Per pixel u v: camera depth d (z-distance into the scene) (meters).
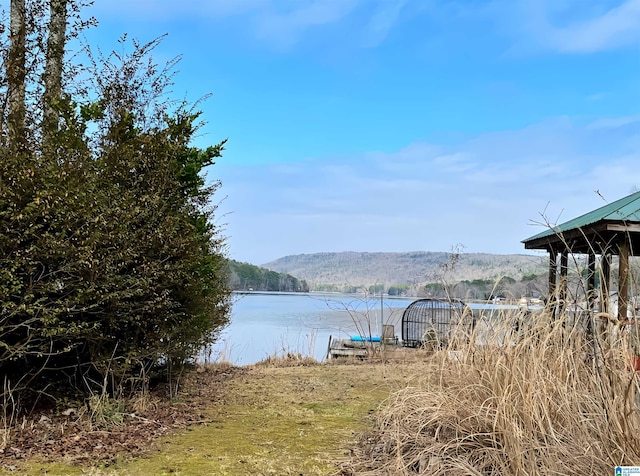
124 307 4.52
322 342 11.58
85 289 4.03
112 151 4.83
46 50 5.15
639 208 4.92
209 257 5.94
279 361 9.32
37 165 3.86
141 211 4.65
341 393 6.02
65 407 4.59
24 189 3.74
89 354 4.85
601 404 2.66
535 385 2.99
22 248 3.78
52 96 5.12
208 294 6.05
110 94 5.66
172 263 5.00
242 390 6.19
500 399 3.00
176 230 5.05
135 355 4.68
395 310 11.01
